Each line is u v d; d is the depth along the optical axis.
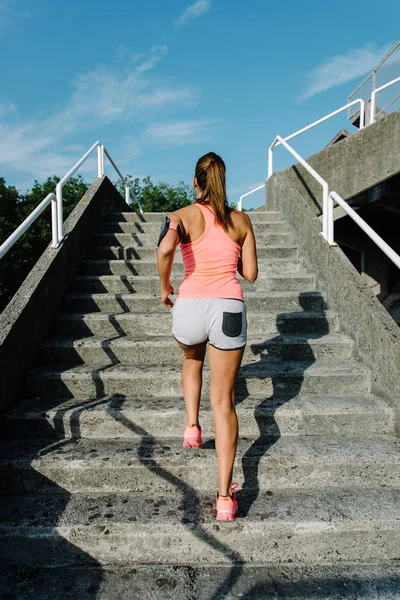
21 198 26.80
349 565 2.22
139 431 2.96
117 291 4.72
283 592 2.01
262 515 2.29
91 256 5.38
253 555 2.24
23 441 2.91
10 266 23.06
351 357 3.70
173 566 2.21
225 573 2.15
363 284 3.69
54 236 4.42
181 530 2.22
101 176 6.64
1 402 3.01
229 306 2.35
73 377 3.31
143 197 35.81
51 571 2.19
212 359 2.36
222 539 2.22
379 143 5.60
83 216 5.26
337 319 4.02
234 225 2.51
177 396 3.31
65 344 3.67
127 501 2.47
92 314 4.11
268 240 5.66
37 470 2.59
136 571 2.18
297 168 6.36
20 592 2.02
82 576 2.14
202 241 2.43
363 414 2.99
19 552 2.25
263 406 3.05
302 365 3.52
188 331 2.39
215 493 2.55
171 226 2.37
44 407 3.07
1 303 23.97
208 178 2.50
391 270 12.81
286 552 2.24
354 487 2.60
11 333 3.17
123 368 3.47
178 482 2.58
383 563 2.24
